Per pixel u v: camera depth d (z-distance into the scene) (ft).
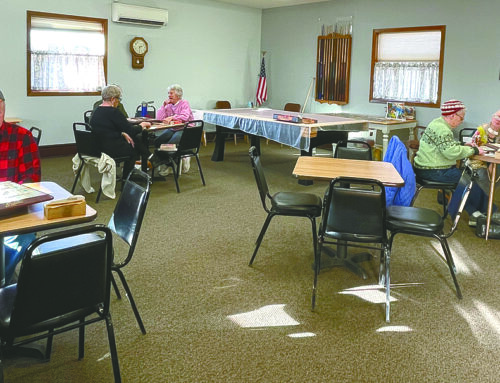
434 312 8.45
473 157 12.30
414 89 23.06
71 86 22.74
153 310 8.29
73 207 6.09
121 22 23.66
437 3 21.58
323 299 8.87
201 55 27.37
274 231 12.59
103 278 5.50
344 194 8.22
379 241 8.39
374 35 24.12
